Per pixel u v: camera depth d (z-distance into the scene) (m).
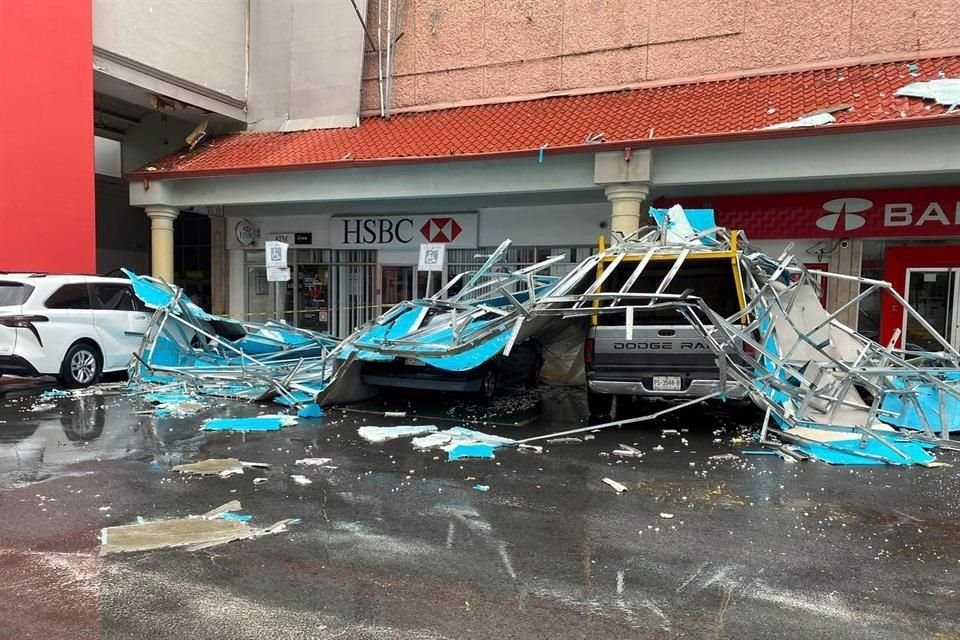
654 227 10.21
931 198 11.83
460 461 6.46
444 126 14.70
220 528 4.56
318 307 17.38
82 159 13.70
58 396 9.89
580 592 3.67
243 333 12.21
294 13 16.92
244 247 17.73
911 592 3.71
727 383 7.61
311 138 15.90
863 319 12.63
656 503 5.22
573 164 12.28
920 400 7.89
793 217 12.72
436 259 11.39
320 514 4.89
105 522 4.68
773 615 3.43
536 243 14.99
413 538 4.44
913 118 9.83
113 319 11.14
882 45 12.50
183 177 15.05
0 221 12.35
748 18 13.41
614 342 8.02
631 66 14.29
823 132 10.30
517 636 3.22
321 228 16.95
